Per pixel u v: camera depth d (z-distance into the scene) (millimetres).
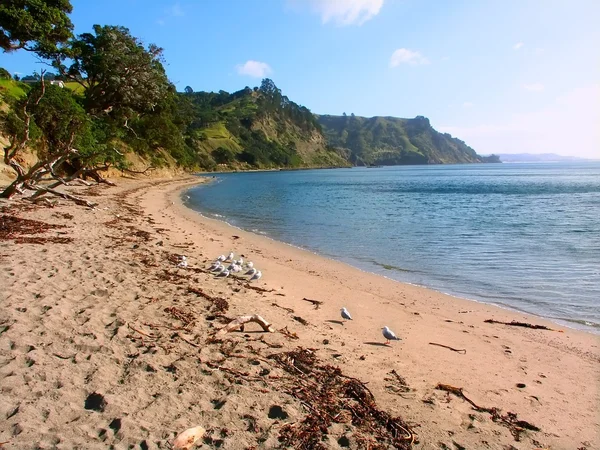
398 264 14125
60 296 7293
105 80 46469
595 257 14930
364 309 9133
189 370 5230
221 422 4262
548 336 7953
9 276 8203
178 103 83188
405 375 5910
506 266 13781
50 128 32562
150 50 50000
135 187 42344
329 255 15484
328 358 6191
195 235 17578
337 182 80375
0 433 3668
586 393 5719
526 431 4695
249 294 9219
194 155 117250
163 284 8914
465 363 6562
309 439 4133
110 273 9172
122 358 5328
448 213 29859
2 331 5680
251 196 45094
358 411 4746
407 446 4215
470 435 4520
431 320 8672
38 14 32844
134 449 3668
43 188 19625
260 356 5910
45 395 4320
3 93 31266
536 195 47156
